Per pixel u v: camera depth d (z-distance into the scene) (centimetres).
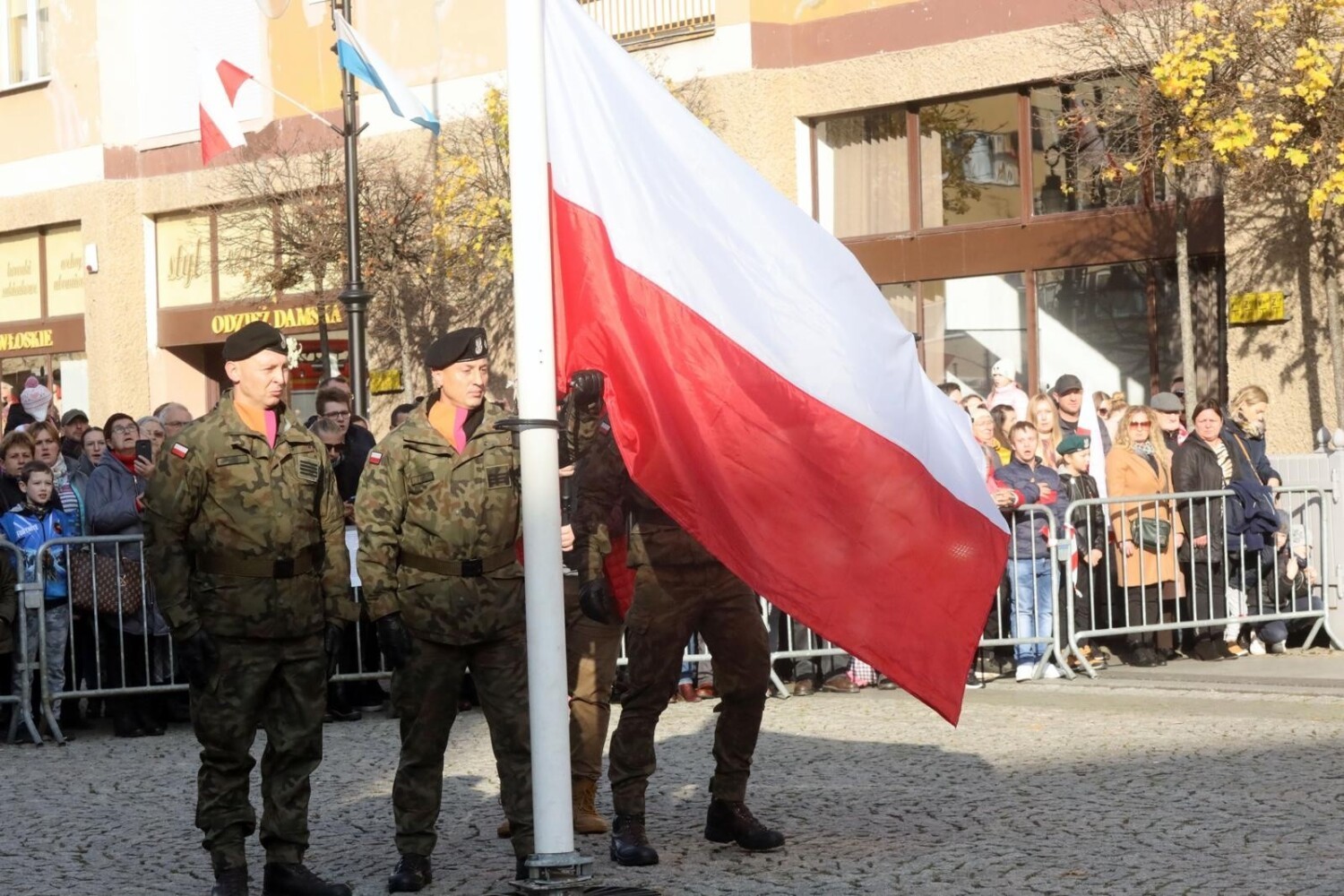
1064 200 1806
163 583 649
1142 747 922
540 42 612
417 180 2083
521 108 610
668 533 704
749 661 715
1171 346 1747
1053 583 1205
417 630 667
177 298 2597
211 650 651
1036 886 639
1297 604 1323
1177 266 1719
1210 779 830
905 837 730
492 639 669
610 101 646
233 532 651
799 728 1030
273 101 2392
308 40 2352
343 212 2025
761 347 650
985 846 708
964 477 691
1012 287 1855
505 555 673
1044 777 851
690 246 648
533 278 608
